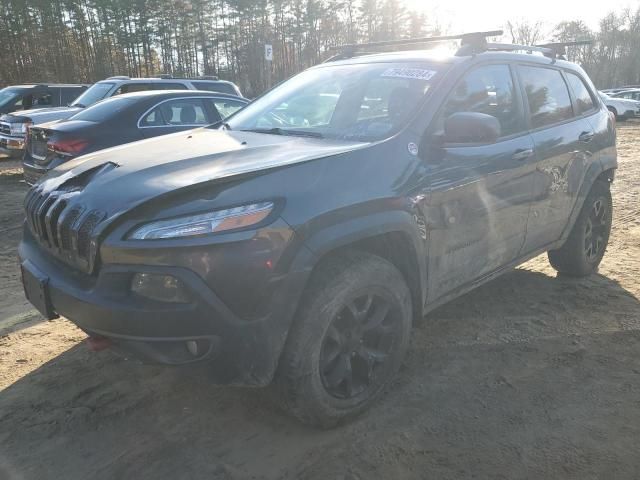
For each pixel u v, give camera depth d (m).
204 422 2.78
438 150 3.04
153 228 2.21
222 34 54.41
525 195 3.70
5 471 2.43
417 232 2.87
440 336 3.71
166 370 3.27
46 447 2.59
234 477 2.39
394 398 2.99
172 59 54.88
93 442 2.62
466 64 3.39
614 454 2.54
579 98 4.53
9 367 3.30
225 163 2.61
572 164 4.18
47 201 2.71
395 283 2.80
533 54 4.18
